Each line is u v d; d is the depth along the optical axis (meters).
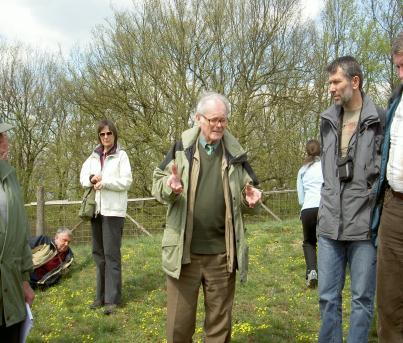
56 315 5.85
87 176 5.91
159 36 18.70
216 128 3.52
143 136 18.56
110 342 5.02
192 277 3.72
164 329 5.28
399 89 2.96
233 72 19.19
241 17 19.09
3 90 23.41
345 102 3.64
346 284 6.23
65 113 22.91
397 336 2.98
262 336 4.82
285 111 19.59
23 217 3.22
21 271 3.24
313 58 19.62
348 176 3.53
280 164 19.48
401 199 2.90
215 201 3.65
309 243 6.51
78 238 11.70
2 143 3.25
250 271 7.27
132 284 6.99
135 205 13.77
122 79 19.00
